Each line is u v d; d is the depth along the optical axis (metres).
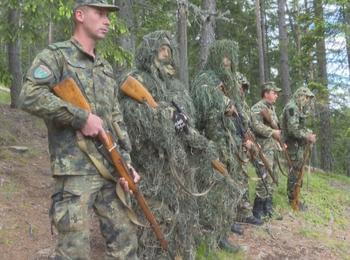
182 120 3.98
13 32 7.75
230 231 5.21
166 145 3.84
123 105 3.83
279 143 6.42
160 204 3.92
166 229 3.96
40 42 8.42
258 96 19.62
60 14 6.24
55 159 2.97
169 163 3.88
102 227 3.19
